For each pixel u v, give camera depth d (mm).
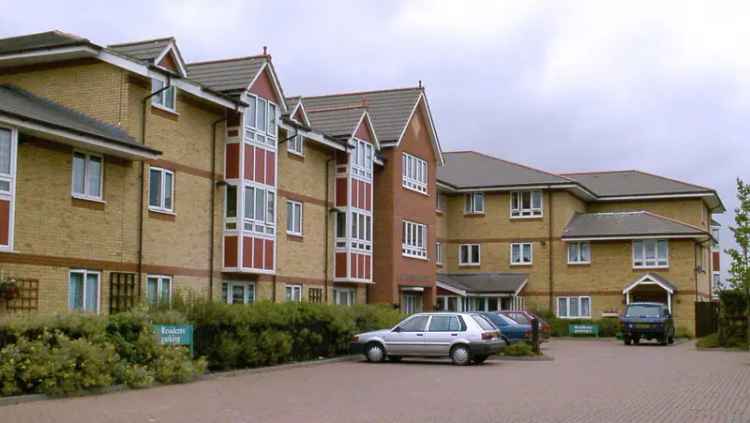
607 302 50531
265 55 29469
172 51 25375
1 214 19516
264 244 29328
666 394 17516
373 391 17594
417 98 40938
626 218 51844
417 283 40906
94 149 22375
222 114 28078
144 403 15273
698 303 47219
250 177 28594
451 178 53875
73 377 16391
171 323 20297
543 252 51938
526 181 52000
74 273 22266
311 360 26234
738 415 14336
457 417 13672
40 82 24594
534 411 14492
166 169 25547
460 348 25422
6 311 20297
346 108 36875
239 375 21484
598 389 18359
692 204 55094
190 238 26547
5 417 13312
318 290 34219
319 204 34500
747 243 35094
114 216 23531
